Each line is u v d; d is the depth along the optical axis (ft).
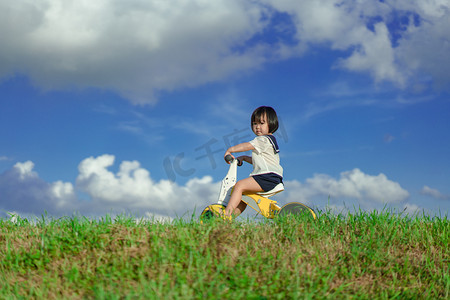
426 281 11.41
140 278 9.18
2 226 14.28
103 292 8.52
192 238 11.32
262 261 10.46
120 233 11.91
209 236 11.68
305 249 11.85
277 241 12.17
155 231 12.10
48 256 10.91
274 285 8.97
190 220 13.32
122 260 10.06
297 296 8.70
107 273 9.70
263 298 8.45
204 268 9.73
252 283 8.99
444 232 14.38
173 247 10.74
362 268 11.61
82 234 11.88
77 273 9.61
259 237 12.25
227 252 10.73
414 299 10.21
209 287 8.91
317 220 14.56
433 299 10.40
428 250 13.29
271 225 13.58
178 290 8.64
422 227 14.99
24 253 11.21
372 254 12.26
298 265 10.75
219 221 13.12
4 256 11.10
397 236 13.98
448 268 12.03
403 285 10.94
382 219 14.73
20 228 13.98
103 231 12.05
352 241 13.19
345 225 14.58
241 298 8.41
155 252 10.43
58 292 9.07
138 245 10.99
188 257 10.28
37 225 14.20
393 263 12.12
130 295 8.14
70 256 10.83
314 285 9.59
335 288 9.86
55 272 10.02
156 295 8.29
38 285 9.55
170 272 9.59
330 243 12.70
